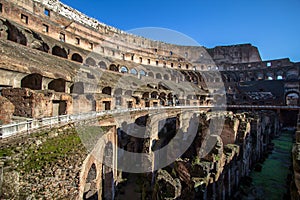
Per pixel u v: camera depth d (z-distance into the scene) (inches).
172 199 366.3
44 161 299.1
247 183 737.6
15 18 1334.9
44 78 826.2
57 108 734.5
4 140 323.3
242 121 895.1
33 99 508.4
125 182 771.4
